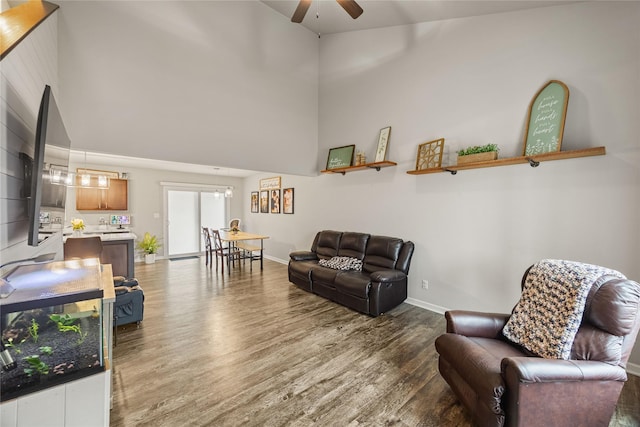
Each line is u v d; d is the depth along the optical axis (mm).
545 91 2480
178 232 7020
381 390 1921
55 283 1183
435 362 2279
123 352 2379
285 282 4645
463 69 3092
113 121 2889
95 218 5824
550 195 2494
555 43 2463
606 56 2201
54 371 1024
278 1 3967
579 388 1396
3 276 1250
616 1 2158
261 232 7145
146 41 3080
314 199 5219
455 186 3160
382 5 3271
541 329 1706
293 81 4492
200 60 3482
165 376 2047
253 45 3980
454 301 3193
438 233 3330
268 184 6773
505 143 2768
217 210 7684
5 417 913
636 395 1854
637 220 2076
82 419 1049
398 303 3404
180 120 3334
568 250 2404
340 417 1672
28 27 1330
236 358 2305
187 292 4066
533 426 1363
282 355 2359
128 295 2746
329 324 2996
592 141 2266
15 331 1023
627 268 2119
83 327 1111
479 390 1477
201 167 6219
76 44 2674
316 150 4906
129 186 6203
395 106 3783
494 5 2697
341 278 3479
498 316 2037
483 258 2949
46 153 1439
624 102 2123
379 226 4023
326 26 4371
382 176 3961
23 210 1527
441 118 3291
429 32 3402
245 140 3938
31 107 1702
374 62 4043
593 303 1555
